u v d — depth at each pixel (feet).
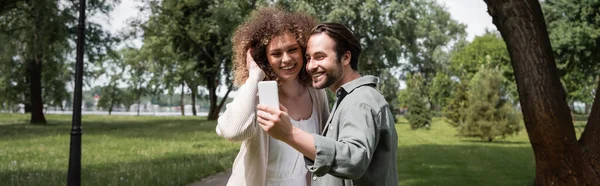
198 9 102.78
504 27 19.06
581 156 18.62
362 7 89.40
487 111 63.82
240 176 7.74
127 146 44.24
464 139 66.64
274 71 7.86
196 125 86.33
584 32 82.23
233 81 8.09
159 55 116.06
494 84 64.85
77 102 19.19
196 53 110.01
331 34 6.51
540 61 18.57
